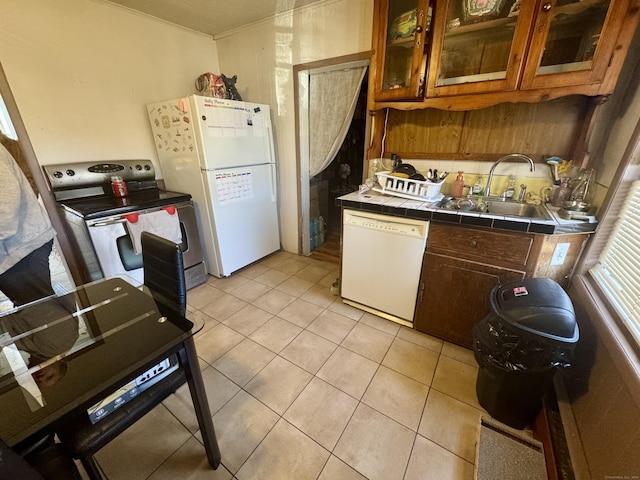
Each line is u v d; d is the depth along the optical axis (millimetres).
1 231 1258
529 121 1723
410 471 1130
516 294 1234
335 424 1315
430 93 1672
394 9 1709
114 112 2301
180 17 2395
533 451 1188
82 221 1851
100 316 1034
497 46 1581
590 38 1306
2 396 729
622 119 1369
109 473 1127
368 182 2162
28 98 1891
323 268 2879
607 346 1026
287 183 2973
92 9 2059
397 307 1947
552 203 1682
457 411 1372
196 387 982
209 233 2512
